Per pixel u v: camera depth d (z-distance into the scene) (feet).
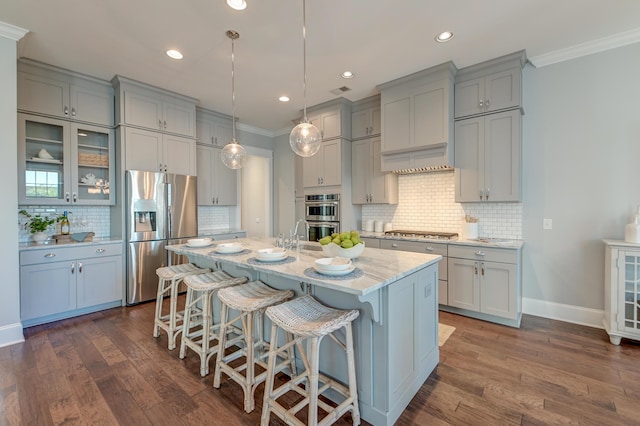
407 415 5.78
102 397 6.29
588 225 9.79
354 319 5.65
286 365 6.62
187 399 6.26
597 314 9.67
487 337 9.04
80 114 11.47
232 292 6.75
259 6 7.59
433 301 7.40
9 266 8.63
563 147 10.12
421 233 12.49
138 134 12.38
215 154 16.35
